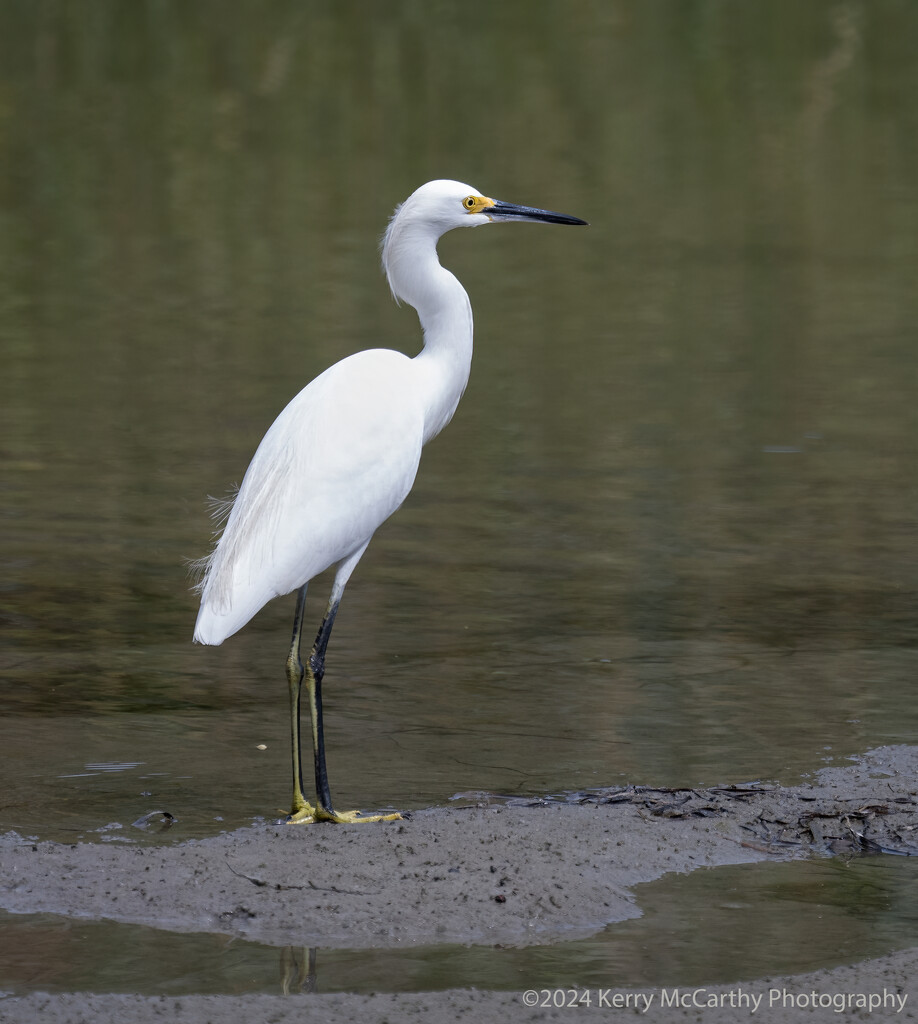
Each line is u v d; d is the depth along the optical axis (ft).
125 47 146.10
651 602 38.91
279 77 134.72
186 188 98.84
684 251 87.15
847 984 21.03
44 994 20.59
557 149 111.55
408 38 152.46
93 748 29.86
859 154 112.47
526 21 161.89
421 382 30.09
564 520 46.14
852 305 75.92
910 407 59.67
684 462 52.49
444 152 108.78
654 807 26.94
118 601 38.83
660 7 170.30
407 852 25.09
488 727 31.01
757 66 142.41
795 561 42.29
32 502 47.14
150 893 23.57
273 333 69.15
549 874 24.32
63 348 66.74
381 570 41.55
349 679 33.76
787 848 25.72
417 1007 20.40
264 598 27.43
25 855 24.79
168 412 57.67
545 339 69.62
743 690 32.94
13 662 34.47
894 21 163.02
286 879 24.07
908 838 26.03
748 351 67.97
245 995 20.68
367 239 87.25
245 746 30.17
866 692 32.78
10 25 154.30
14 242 86.02
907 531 45.09
